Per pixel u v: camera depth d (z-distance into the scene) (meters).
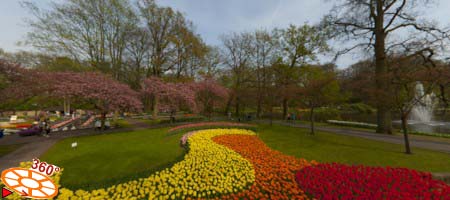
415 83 7.12
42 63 17.33
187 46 21.36
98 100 11.91
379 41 12.32
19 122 19.25
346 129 14.47
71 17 14.94
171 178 4.27
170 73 23.20
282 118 23.94
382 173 4.39
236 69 27.56
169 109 17.30
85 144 8.89
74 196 3.46
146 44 21.22
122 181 4.12
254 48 25.56
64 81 11.12
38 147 8.43
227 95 19.98
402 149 7.86
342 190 3.56
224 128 12.91
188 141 8.17
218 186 3.99
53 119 23.39
